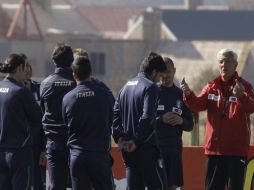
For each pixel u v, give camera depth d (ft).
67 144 95.50
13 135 93.66
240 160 95.40
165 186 95.20
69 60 99.66
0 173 94.68
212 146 95.91
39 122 94.84
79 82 93.30
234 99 95.04
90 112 92.58
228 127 95.04
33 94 103.09
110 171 94.22
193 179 115.03
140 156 94.63
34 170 102.17
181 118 103.60
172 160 104.53
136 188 96.27
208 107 96.27
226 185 104.32
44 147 101.60
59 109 99.45
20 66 94.02
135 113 94.48
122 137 95.35
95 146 92.94
